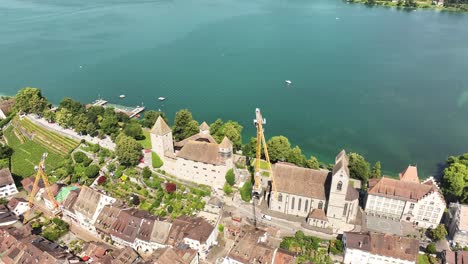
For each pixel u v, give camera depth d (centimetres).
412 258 14512
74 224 18225
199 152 19000
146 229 16300
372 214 17712
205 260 15588
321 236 16550
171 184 18825
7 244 15900
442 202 16325
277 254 14850
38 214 18800
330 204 16388
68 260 14712
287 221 17350
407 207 16975
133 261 15025
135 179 19962
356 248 14925
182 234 15875
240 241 15425
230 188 18812
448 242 16275
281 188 17338
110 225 16975
